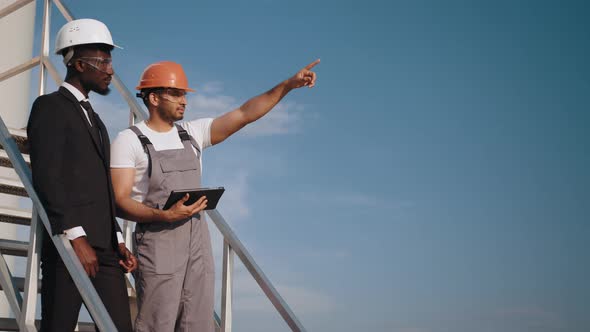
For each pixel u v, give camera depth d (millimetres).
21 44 7098
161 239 2990
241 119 3311
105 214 2764
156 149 3053
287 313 3178
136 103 4090
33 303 2748
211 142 3346
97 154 2779
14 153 2836
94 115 2840
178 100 3127
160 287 2969
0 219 4016
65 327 2643
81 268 2498
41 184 2570
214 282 3148
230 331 3291
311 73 3307
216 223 3375
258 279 3232
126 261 2893
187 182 3064
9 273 2975
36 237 2746
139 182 3025
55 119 2660
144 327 2973
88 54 2795
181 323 3057
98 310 2408
